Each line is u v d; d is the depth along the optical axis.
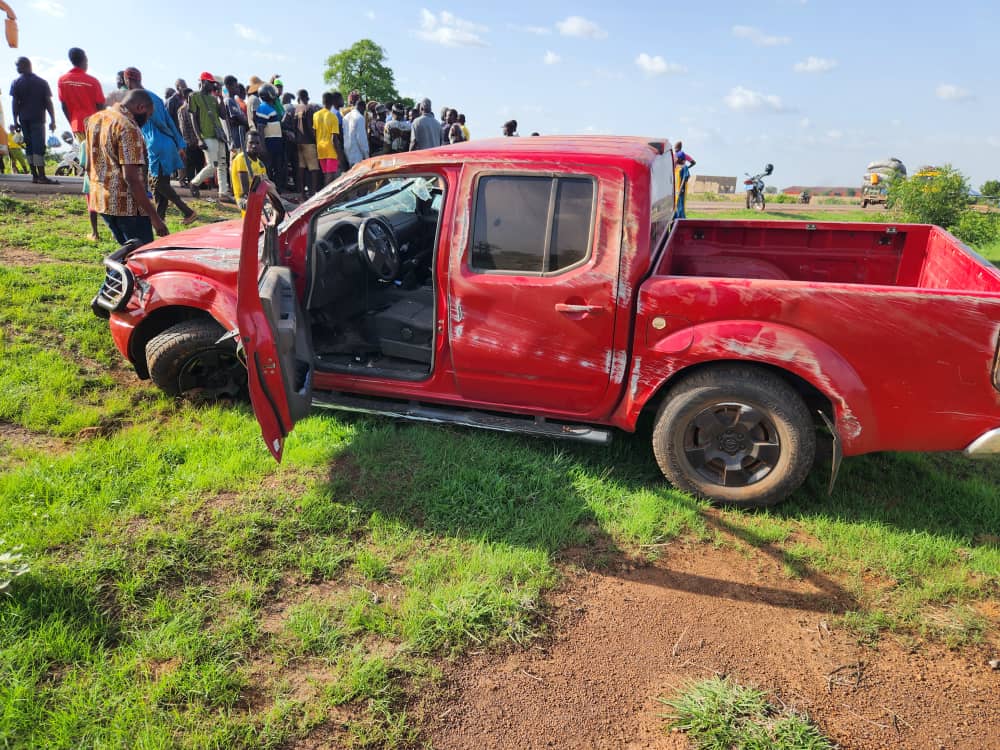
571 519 3.42
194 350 4.23
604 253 3.42
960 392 3.12
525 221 3.54
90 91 8.58
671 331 3.41
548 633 2.76
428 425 4.23
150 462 3.71
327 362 4.27
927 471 4.02
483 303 3.63
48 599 2.71
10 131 11.29
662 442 3.60
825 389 3.22
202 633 2.63
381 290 4.64
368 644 2.65
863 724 2.35
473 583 2.94
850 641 2.74
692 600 2.96
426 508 3.46
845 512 3.57
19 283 5.93
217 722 2.29
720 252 5.00
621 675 2.56
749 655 2.66
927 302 3.06
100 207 5.60
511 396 3.85
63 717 2.21
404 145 11.90
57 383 4.49
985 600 2.98
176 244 4.38
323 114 10.85
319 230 4.18
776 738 2.28
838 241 4.75
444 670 2.55
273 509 3.43
